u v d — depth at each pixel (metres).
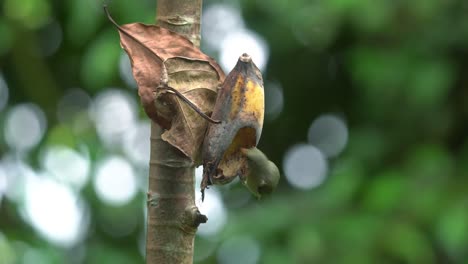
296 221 3.45
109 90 3.89
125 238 3.85
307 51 3.94
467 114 3.80
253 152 2.09
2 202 3.69
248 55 2.08
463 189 3.38
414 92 3.43
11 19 3.63
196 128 2.08
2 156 3.85
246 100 2.08
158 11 2.11
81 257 3.70
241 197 4.07
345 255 3.32
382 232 3.34
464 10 3.54
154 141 2.09
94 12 3.36
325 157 4.16
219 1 3.61
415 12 3.39
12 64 4.02
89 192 3.62
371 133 3.68
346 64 3.89
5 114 3.93
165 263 2.08
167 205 2.08
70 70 4.05
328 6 3.37
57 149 3.70
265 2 3.51
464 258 3.52
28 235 3.55
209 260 3.77
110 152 3.71
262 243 3.42
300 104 4.15
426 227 3.38
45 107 3.96
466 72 3.71
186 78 2.09
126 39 2.10
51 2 3.82
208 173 2.07
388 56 3.50
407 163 3.52
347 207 3.50
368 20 3.34
